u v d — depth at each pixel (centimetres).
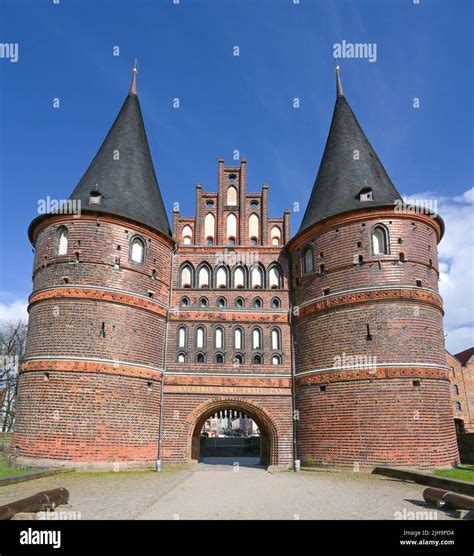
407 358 2723
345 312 2922
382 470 2530
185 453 3066
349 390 2792
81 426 2708
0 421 6606
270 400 3181
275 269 3519
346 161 3384
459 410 6762
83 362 2789
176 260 3509
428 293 2889
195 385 3186
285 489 2033
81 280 2925
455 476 2208
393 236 2939
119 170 3356
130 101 3772
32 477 2238
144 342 3050
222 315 3353
